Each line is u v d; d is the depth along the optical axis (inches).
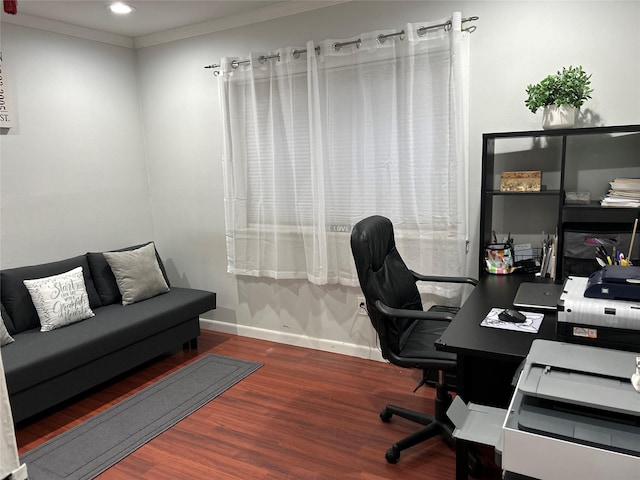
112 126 151.8
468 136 112.1
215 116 147.0
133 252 143.7
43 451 95.3
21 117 126.6
